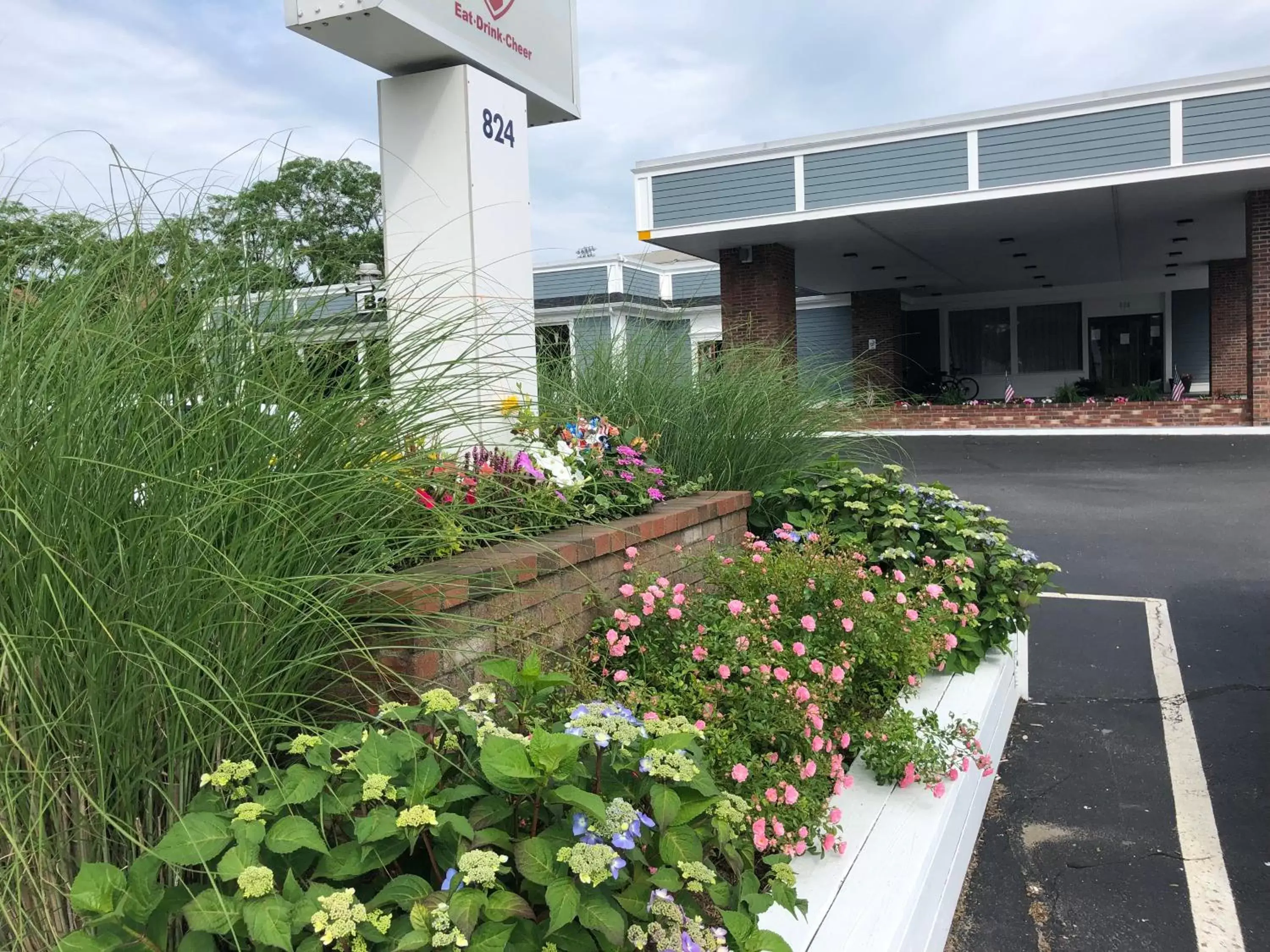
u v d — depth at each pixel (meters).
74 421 1.49
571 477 3.19
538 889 1.44
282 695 1.72
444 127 3.78
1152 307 23.36
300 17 3.47
